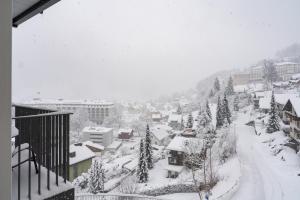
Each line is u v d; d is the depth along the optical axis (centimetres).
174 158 2355
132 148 4150
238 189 1614
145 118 6744
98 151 3628
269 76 6688
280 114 3512
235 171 1941
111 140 4625
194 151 2067
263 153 2462
